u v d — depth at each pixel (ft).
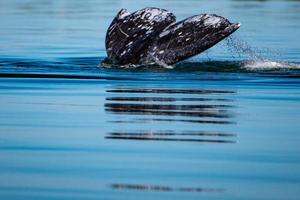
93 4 338.13
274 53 188.55
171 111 117.19
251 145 97.76
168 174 86.22
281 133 104.17
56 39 219.61
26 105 122.31
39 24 261.03
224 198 78.79
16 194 79.46
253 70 153.89
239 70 153.99
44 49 195.72
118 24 160.25
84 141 99.66
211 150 95.61
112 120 111.45
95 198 78.64
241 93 131.85
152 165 89.45
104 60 162.61
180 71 152.35
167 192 80.43
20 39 217.77
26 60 172.55
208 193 80.12
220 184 82.94
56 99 127.13
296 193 80.12
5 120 111.75
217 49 185.06
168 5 318.04
